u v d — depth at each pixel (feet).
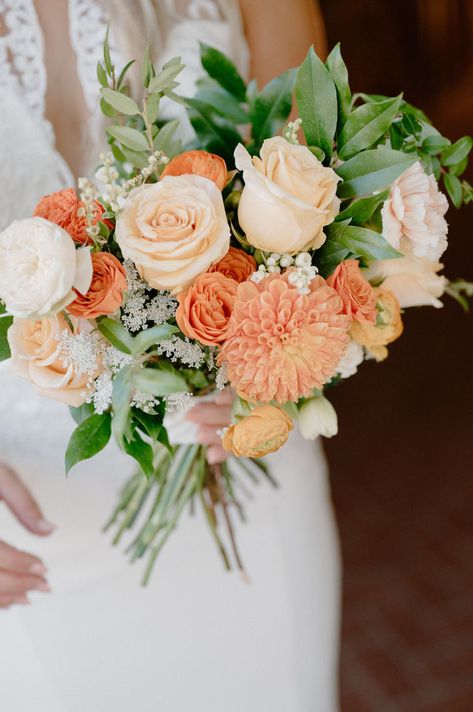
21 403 4.75
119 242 3.03
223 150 4.01
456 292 4.13
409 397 12.84
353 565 9.74
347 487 11.05
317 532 5.66
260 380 3.10
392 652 8.55
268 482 5.44
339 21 28.68
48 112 4.66
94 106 4.71
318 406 3.60
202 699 5.44
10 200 4.60
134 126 3.78
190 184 3.10
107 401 3.24
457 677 8.19
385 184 3.24
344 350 3.35
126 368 3.17
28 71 4.60
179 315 3.12
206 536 5.37
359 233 3.23
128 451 3.27
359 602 9.21
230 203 3.34
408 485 10.93
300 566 5.56
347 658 8.54
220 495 4.93
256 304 3.06
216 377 3.52
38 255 2.87
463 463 11.20
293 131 3.22
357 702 8.04
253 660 5.51
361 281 3.30
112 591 5.20
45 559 5.07
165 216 3.02
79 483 5.07
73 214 3.25
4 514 5.03
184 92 5.00
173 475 4.87
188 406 3.42
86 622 5.16
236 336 3.11
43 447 4.90
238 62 5.44
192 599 5.36
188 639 5.37
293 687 5.59
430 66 27.40
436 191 3.39
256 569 5.46
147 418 3.30
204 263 3.01
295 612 5.55
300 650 5.59
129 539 5.24
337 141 3.39
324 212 3.07
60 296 2.87
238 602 5.45
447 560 9.64
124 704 5.28
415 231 3.30
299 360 3.11
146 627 5.28
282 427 3.17
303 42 5.82
